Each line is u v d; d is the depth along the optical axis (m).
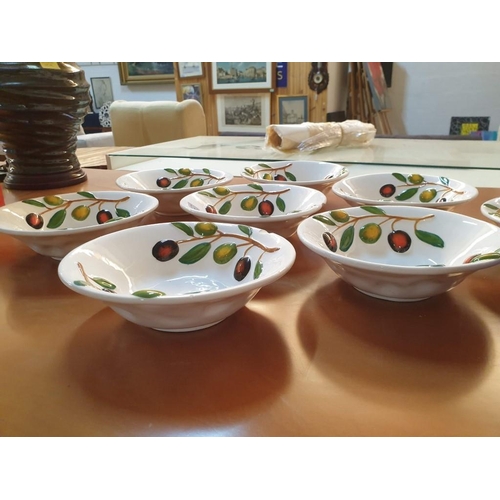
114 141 2.47
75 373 0.32
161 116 2.27
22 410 0.29
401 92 3.44
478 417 0.27
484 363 0.32
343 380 0.31
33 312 0.42
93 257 0.41
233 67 3.03
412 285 0.37
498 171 0.92
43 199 0.62
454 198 0.65
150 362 0.33
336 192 0.65
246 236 0.45
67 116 0.88
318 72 2.87
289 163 0.85
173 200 0.68
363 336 0.36
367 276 0.38
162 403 0.29
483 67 3.16
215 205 0.64
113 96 4.06
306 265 0.51
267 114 3.03
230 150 1.19
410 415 0.27
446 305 0.41
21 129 0.85
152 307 0.30
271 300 0.43
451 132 3.40
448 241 0.48
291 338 0.36
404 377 0.31
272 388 0.30
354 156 1.05
